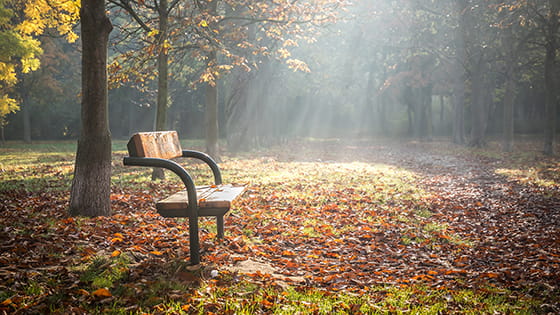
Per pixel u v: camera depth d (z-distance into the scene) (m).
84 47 6.93
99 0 6.90
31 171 15.81
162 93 13.97
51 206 7.96
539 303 3.96
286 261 5.02
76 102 48.25
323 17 17.78
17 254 4.48
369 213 8.34
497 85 40.00
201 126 57.06
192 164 19.03
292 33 17.98
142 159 4.39
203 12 13.88
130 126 49.34
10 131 50.06
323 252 5.54
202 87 42.59
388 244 6.18
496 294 4.20
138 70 15.07
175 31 13.81
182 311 3.36
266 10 17.20
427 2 34.19
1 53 20.34
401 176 15.32
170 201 4.51
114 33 29.53
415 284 4.44
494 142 42.25
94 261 4.28
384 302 3.85
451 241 6.39
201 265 4.39
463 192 11.67
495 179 14.80
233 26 17.91
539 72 35.09
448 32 33.78
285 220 7.32
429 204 9.56
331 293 3.98
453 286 4.38
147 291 3.68
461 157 25.30
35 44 21.22
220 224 5.53
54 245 4.78
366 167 18.70
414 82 41.22
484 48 31.84
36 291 3.55
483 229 7.30
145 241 5.18
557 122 59.50
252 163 20.00
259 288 3.96
